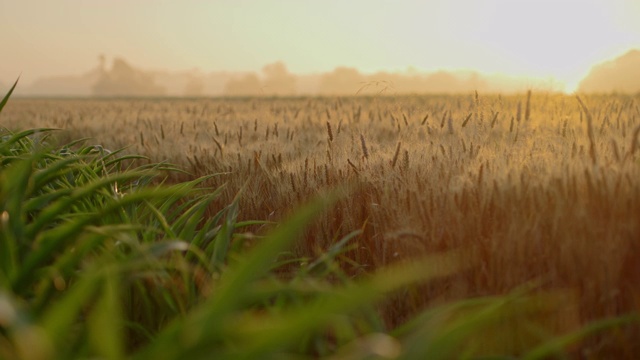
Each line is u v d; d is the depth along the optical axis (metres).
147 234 2.56
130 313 2.35
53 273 1.71
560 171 2.48
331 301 1.14
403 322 2.52
